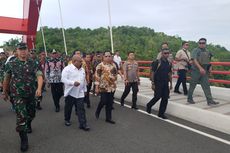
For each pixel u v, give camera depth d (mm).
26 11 26078
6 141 5984
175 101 9359
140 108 9164
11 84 5328
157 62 7672
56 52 9008
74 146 5582
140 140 5879
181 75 10648
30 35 26266
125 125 7082
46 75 8906
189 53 10695
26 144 5414
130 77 8992
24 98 5375
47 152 5285
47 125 7215
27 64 5406
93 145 5617
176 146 5500
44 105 10031
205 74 8594
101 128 6852
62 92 9000
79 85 6770
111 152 5215
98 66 7359
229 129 6367
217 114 6758
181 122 7348
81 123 6770
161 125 7043
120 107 9344
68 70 6785
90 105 9875
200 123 7156
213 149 5340
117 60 14328
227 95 9500
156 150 5289
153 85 7836
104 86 7297
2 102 10766
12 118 8102
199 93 10422
